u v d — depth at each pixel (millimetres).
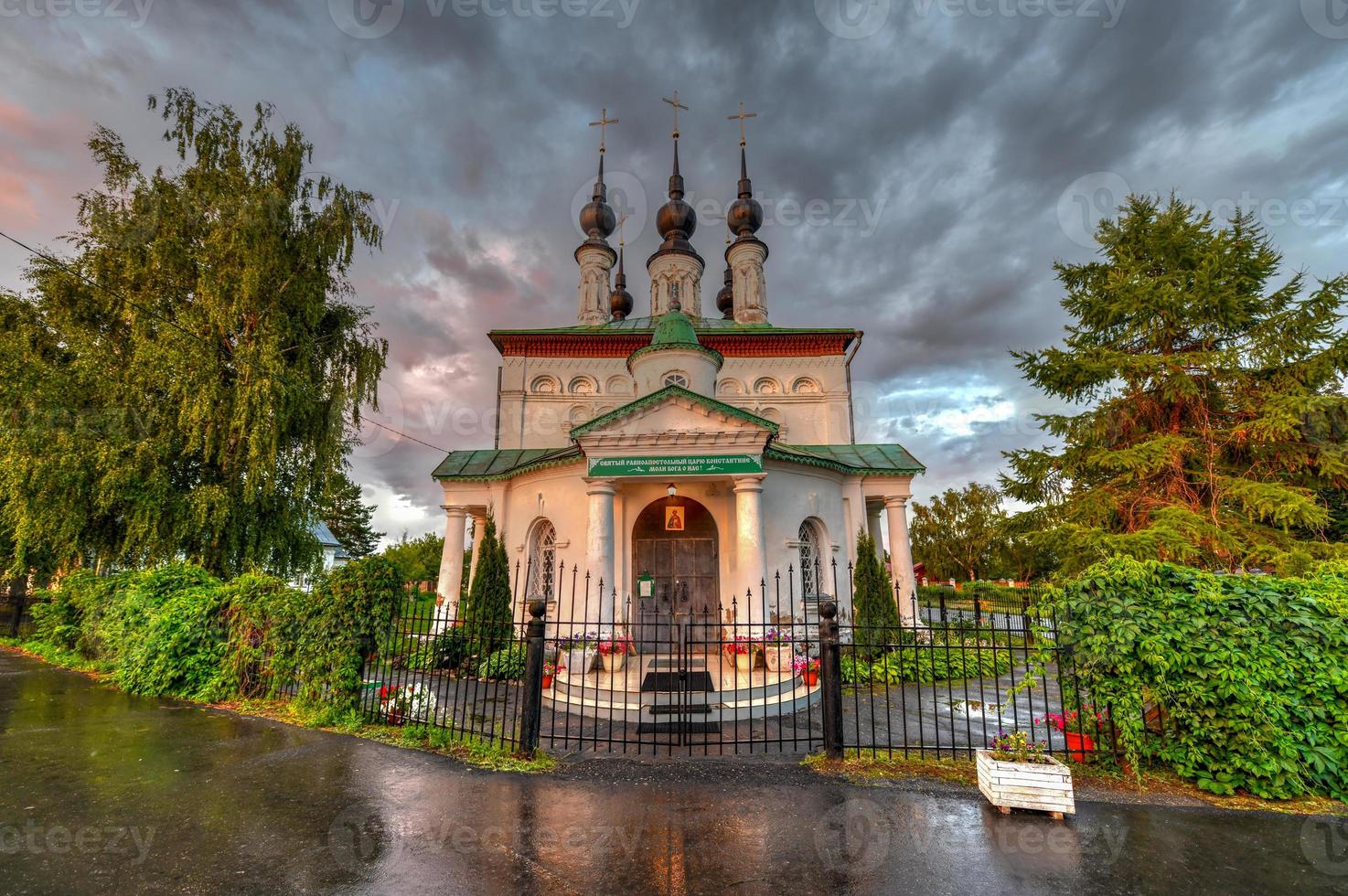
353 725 7414
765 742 6855
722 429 11914
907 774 5930
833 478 15406
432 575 41188
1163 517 12273
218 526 14117
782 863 4141
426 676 11062
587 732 7875
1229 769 5379
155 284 15320
